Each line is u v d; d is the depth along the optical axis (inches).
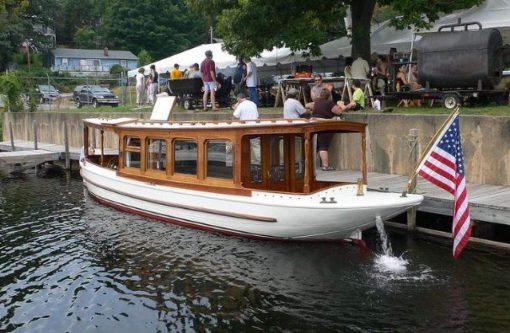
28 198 617.6
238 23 704.4
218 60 992.2
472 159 462.0
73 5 3919.8
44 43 3043.8
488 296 307.0
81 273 367.2
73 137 991.0
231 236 424.8
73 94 1470.2
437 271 343.6
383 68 703.7
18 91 1227.9
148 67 1085.1
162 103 538.9
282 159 422.3
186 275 355.3
